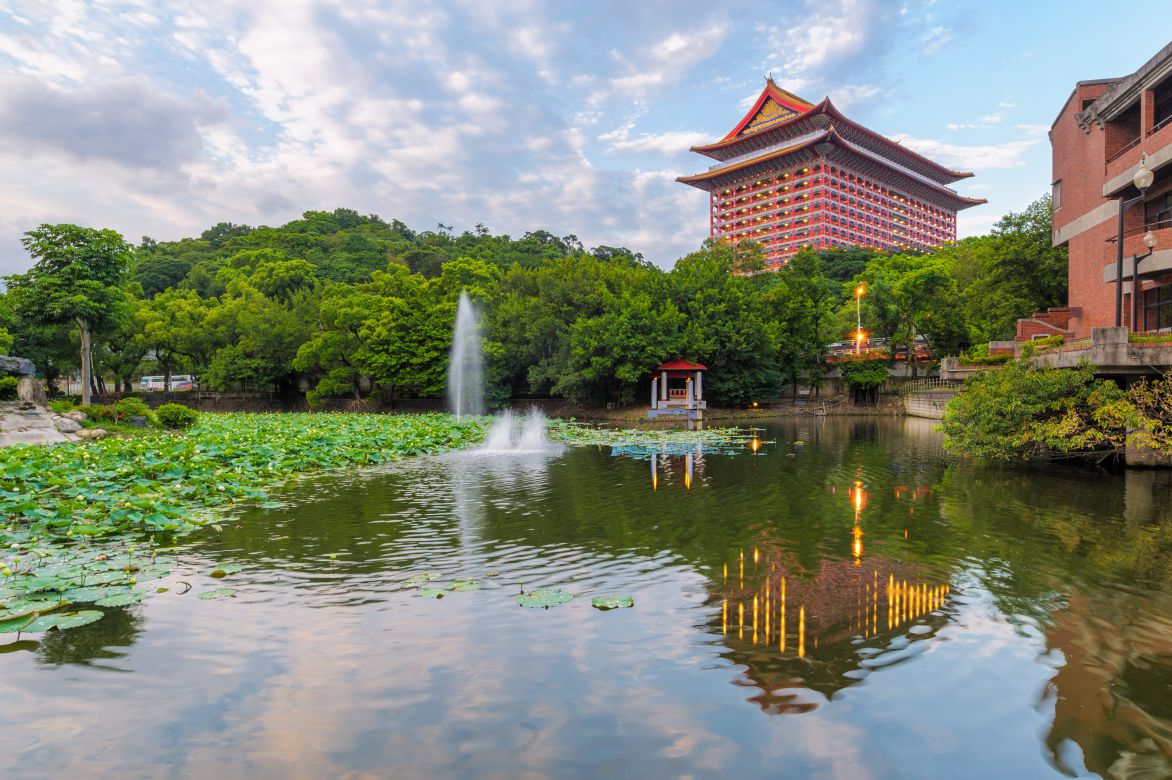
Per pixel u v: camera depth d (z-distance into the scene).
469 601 6.28
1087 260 21.91
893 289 45.22
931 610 6.00
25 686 4.59
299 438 18.28
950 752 3.83
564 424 30.00
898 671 4.81
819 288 44.78
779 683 4.63
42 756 3.76
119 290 32.59
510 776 3.59
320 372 50.75
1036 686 4.59
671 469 15.66
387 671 4.81
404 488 12.84
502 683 4.62
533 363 43.72
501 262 83.94
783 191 103.50
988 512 10.23
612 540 8.64
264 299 56.72
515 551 8.12
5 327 36.97
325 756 3.77
